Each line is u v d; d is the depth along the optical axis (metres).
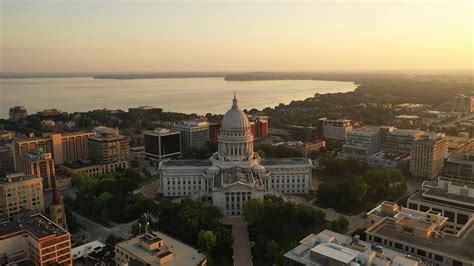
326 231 186.25
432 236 183.38
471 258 162.38
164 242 199.88
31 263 194.62
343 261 150.12
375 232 187.50
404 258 155.75
